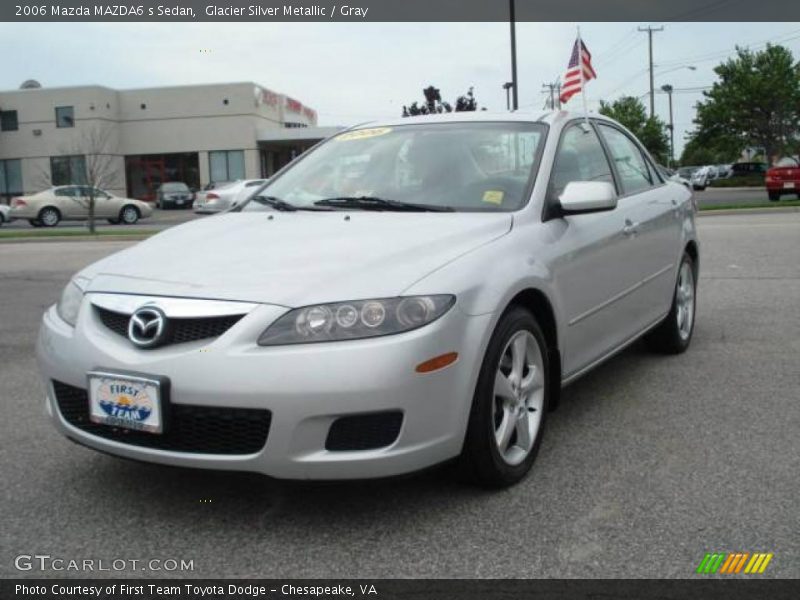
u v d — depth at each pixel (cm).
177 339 308
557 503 334
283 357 292
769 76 5034
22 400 502
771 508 326
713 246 1210
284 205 431
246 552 299
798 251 1117
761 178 4794
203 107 4622
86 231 2267
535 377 367
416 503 336
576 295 406
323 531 313
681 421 437
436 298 309
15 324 768
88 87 4484
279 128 5088
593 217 438
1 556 299
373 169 441
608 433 420
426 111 2366
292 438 291
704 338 635
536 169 412
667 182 595
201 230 397
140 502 342
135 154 4712
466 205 399
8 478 371
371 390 290
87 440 327
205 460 300
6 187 4638
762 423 430
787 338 625
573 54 1116
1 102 4562
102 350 316
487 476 337
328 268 318
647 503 333
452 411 312
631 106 6322
